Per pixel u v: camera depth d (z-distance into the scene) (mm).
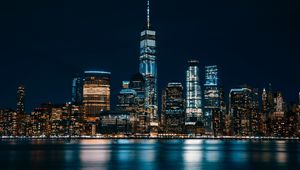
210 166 147750
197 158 190250
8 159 180500
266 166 147625
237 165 151625
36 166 148000
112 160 177000
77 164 156125
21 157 193875
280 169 137000
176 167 144000
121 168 140375
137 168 140125
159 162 166250
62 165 151750
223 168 140250
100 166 148375
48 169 136875
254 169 137000
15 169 136625
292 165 151125
